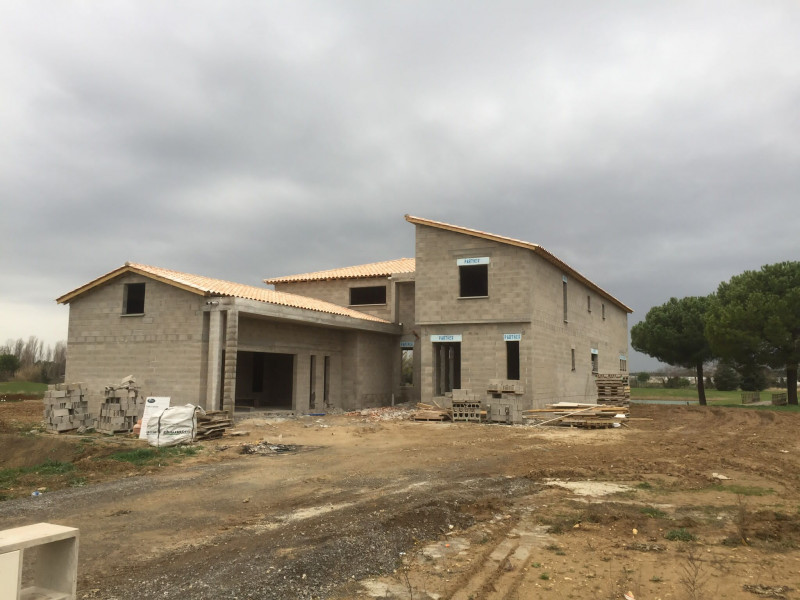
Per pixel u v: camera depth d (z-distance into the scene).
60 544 5.05
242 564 6.96
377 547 7.66
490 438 19.61
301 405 27.73
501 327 27.12
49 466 14.89
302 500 10.50
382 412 28.38
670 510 9.77
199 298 23.23
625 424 23.95
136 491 11.35
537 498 10.77
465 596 6.19
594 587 6.40
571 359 33.31
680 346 44.94
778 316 34.44
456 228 27.91
